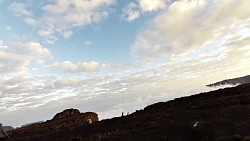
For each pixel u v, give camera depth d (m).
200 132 29.20
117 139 32.81
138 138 31.28
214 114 34.12
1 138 63.44
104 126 44.88
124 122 43.78
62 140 42.59
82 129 47.59
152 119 40.72
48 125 84.06
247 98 43.94
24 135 67.62
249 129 28.34
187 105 51.91
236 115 32.66
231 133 27.92
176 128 31.31
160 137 29.97
